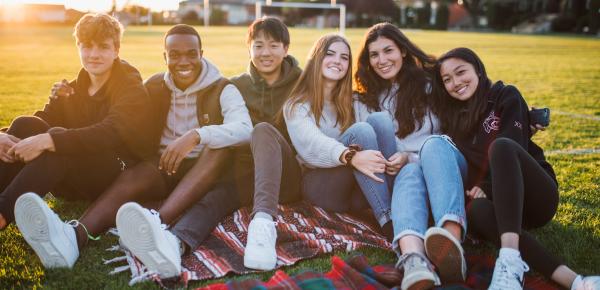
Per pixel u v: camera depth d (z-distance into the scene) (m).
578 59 18.84
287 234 2.99
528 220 2.82
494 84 3.11
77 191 3.35
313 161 3.19
